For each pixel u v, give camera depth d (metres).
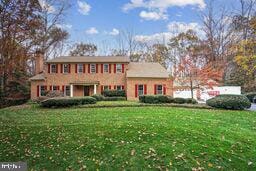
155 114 16.50
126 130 11.23
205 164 8.12
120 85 33.78
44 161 8.70
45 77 33.75
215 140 10.10
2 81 30.72
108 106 21.78
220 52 43.47
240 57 23.86
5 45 22.55
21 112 19.53
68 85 33.84
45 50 37.91
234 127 12.88
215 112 18.33
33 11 24.58
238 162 8.32
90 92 34.44
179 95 33.25
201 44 44.94
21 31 23.53
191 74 27.09
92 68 34.09
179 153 8.74
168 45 51.19
